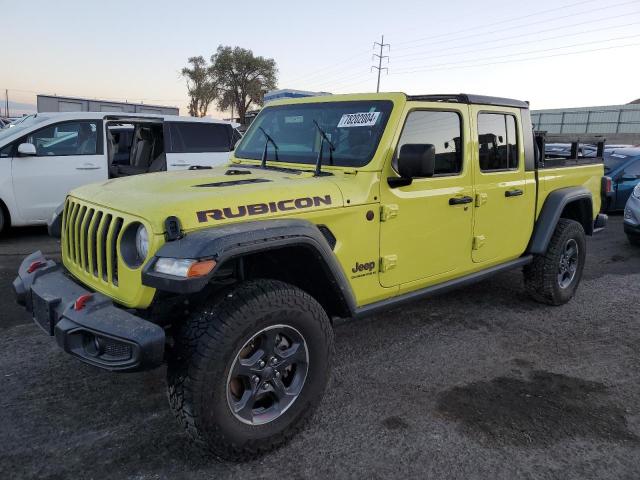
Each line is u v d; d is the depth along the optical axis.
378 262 3.37
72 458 2.66
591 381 3.66
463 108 3.92
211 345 2.40
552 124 43.75
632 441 2.95
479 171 4.07
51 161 7.46
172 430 2.93
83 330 2.40
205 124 8.70
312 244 2.74
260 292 2.59
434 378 3.65
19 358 3.74
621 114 39.44
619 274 6.51
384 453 2.78
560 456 2.79
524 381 3.64
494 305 5.20
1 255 6.55
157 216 2.45
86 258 2.94
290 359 2.75
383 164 3.30
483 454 2.79
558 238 4.93
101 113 7.92
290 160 3.76
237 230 2.49
